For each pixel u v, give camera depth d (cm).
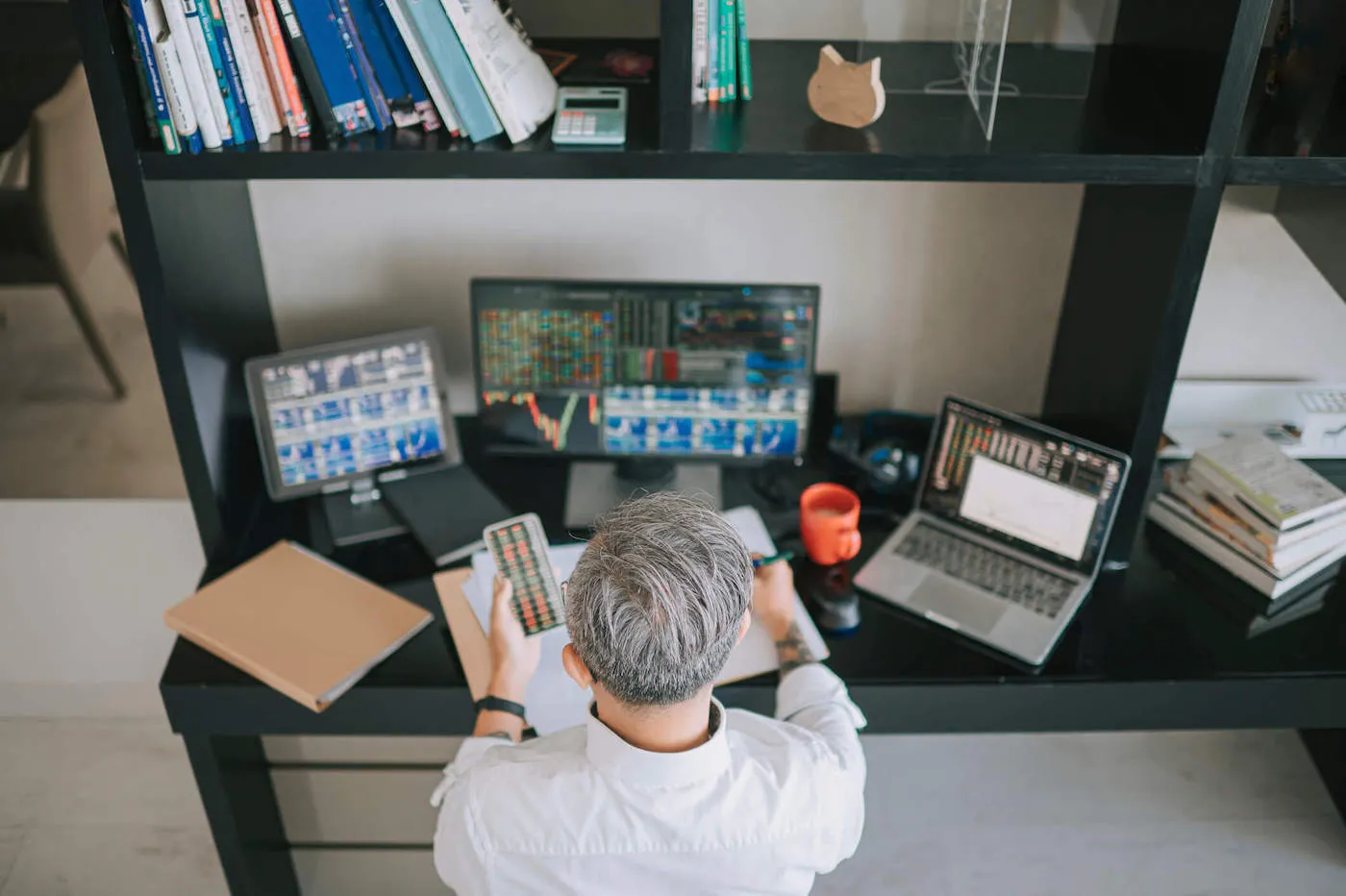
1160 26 152
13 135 181
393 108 145
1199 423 206
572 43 170
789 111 153
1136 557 180
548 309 174
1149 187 156
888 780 222
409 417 181
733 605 98
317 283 196
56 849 205
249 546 177
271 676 151
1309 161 139
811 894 201
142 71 136
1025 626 163
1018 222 190
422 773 222
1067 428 193
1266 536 169
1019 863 206
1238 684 158
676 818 104
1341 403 200
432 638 161
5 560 213
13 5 170
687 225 191
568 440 186
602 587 97
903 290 198
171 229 148
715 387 180
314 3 135
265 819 193
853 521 169
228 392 173
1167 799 218
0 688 204
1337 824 213
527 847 105
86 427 213
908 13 157
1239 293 196
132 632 204
